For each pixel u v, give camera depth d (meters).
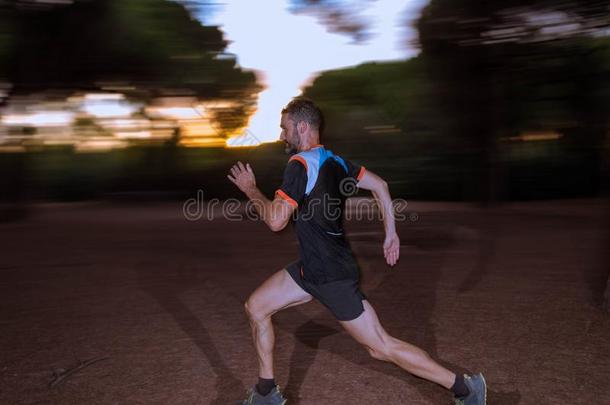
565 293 5.98
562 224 11.93
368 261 8.00
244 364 4.14
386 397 3.54
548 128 16.08
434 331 4.79
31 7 11.77
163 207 18.22
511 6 12.52
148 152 20.05
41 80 13.03
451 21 13.03
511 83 14.94
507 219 12.80
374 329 3.03
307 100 3.21
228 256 8.89
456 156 17.06
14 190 15.45
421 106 15.85
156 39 12.69
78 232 12.21
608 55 13.76
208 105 14.22
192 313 5.55
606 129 16.33
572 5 12.11
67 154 19.88
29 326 5.20
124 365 4.16
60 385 3.83
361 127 16.52
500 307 5.50
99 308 5.80
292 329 4.91
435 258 8.23
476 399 3.04
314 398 3.55
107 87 13.43
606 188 18.34
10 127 13.77
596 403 3.40
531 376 3.80
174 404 3.52
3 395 3.69
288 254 8.99
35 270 7.97
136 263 8.41
